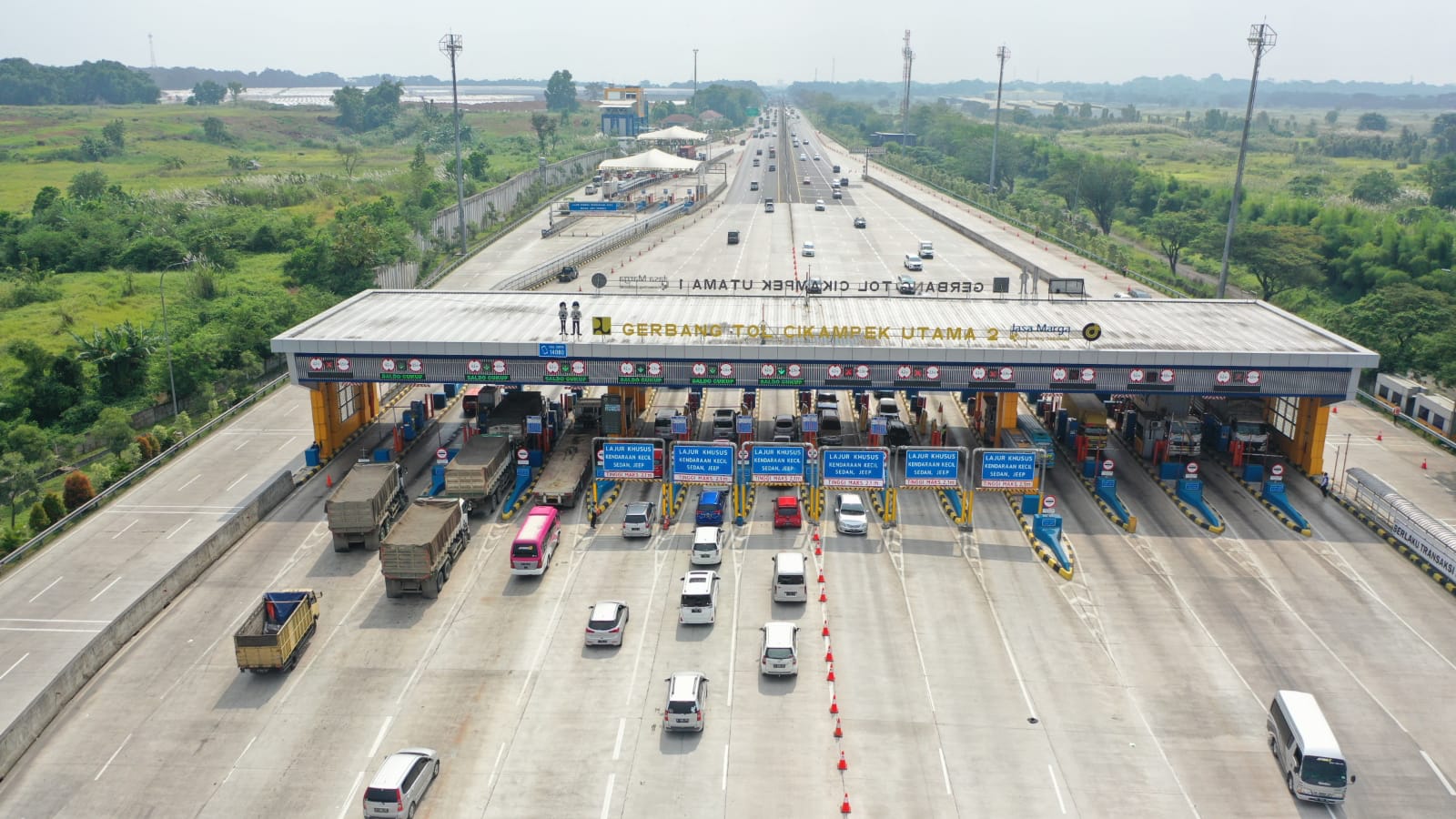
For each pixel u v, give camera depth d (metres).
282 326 120.75
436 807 42.72
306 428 93.88
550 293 94.94
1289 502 73.56
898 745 46.75
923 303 91.25
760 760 45.72
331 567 64.62
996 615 58.50
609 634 54.38
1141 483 78.56
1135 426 85.88
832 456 68.75
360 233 144.62
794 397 99.88
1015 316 86.31
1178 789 43.97
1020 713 49.28
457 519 65.31
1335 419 95.44
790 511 69.75
